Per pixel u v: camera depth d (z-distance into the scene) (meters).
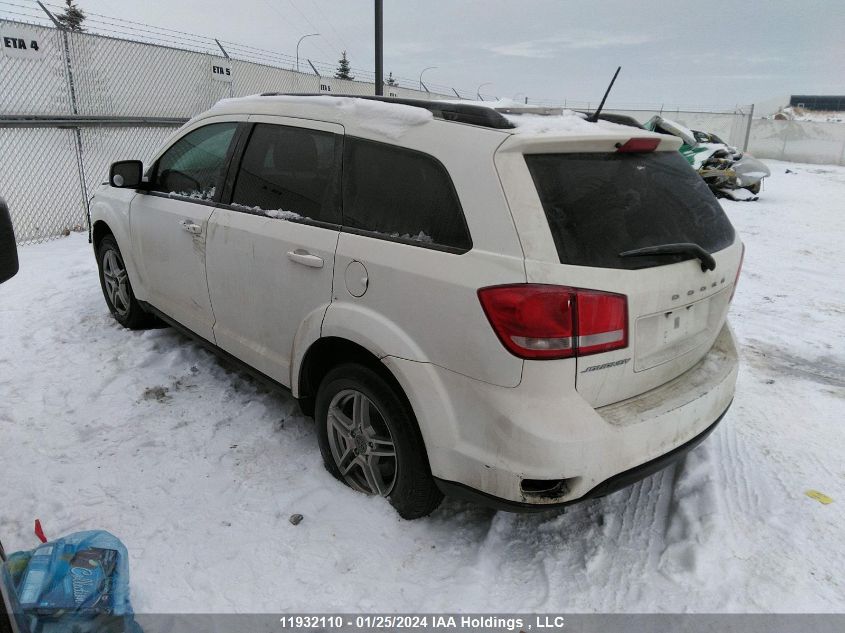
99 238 5.06
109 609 2.09
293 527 2.79
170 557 2.61
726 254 2.82
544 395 2.21
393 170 2.67
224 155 3.63
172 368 4.33
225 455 3.33
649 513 2.96
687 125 33.91
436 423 2.43
